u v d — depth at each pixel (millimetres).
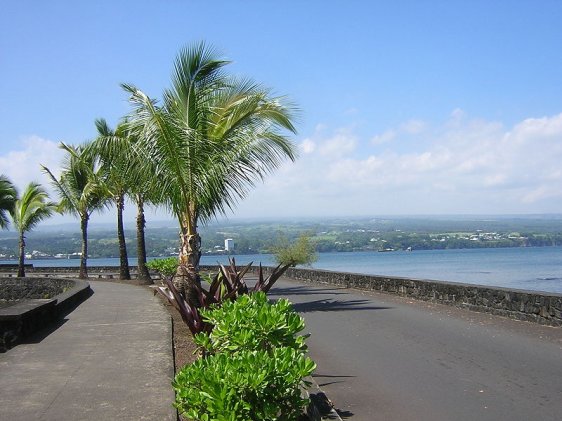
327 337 11586
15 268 49938
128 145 15422
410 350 10031
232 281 12094
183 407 4695
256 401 4586
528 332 11469
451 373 8273
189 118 14945
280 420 4820
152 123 13867
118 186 28203
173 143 13969
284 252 34500
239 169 15719
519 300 13086
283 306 6730
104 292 21750
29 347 10031
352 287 24203
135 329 12055
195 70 14773
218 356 5047
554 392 7184
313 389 7172
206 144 14609
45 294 30109
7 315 10328
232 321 6141
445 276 47750
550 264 69875
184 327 12891
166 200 15250
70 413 6254
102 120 27203
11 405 6551
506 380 7797
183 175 14359
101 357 9172
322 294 21516
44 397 6871
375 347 10406
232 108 15500
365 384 7809
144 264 27875
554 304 11938
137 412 6285
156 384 7449
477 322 13039
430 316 14328
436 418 6320
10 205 39500
